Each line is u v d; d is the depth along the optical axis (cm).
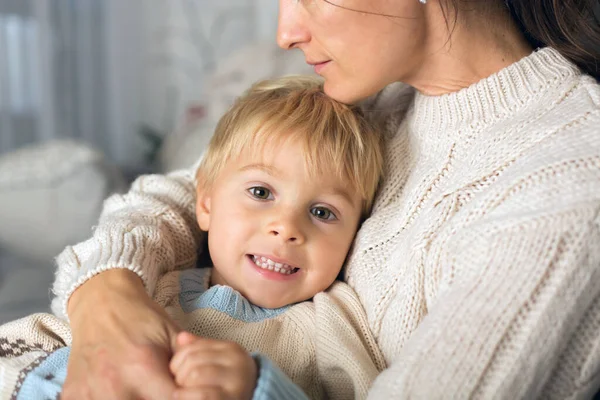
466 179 75
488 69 83
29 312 197
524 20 86
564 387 63
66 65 312
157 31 348
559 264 61
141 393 59
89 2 317
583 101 72
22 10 294
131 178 284
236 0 349
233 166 91
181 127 254
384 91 105
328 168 88
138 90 343
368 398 63
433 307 67
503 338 60
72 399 60
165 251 90
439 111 84
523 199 66
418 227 77
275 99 95
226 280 91
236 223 88
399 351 76
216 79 244
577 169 64
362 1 74
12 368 76
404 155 91
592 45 85
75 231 213
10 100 296
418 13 77
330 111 92
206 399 55
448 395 58
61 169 209
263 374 60
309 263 87
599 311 63
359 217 92
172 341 63
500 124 77
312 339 82
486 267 63
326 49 79
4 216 208
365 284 84
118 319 65
